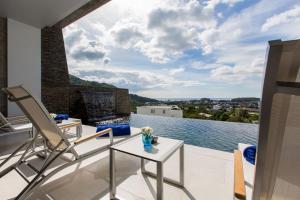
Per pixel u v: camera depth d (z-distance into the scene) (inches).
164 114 438.9
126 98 404.5
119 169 82.9
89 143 115.1
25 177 62.0
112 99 358.6
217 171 80.3
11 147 117.3
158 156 54.6
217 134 243.1
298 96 20.4
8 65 177.2
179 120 358.0
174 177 74.5
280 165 23.1
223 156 97.2
